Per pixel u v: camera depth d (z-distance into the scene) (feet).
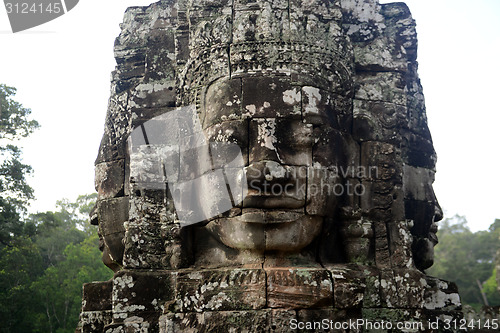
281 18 18.49
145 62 21.84
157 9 22.16
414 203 20.16
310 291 16.39
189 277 16.90
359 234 18.07
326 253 18.16
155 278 17.69
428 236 20.56
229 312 16.30
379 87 19.98
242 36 18.25
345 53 19.52
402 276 17.83
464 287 64.95
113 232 20.29
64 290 65.67
